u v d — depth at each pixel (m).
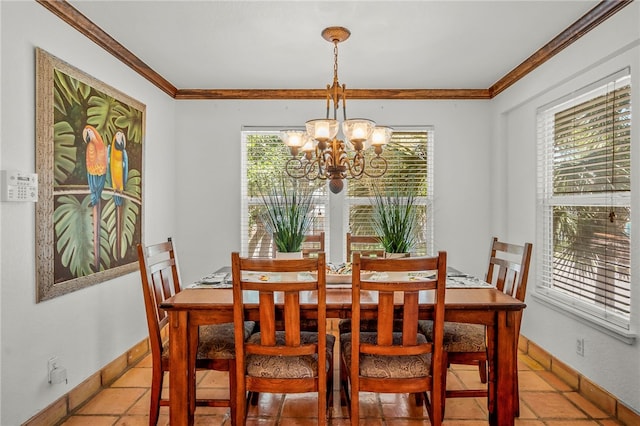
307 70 3.04
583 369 2.35
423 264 1.67
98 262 2.40
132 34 2.41
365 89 3.50
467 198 3.61
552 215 2.80
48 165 1.97
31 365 1.87
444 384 2.00
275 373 1.76
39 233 1.91
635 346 1.96
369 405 2.23
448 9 2.12
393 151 3.61
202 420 2.10
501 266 2.37
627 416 2.01
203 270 3.63
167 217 3.46
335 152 2.17
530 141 3.00
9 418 1.75
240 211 3.62
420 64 2.91
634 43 1.94
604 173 2.26
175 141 3.60
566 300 2.60
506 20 2.24
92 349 2.35
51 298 2.00
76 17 2.15
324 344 1.72
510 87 3.21
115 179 2.58
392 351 1.73
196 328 1.88
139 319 2.92
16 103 1.79
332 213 3.61
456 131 3.59
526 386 2.46
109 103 2.51
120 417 2.11
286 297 1.70
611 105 2.20
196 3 2.06
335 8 2.11
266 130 3.60
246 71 3.07
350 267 2.48
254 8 2.11
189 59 2.82
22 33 1.82
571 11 2.14
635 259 1.97
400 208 3.08
